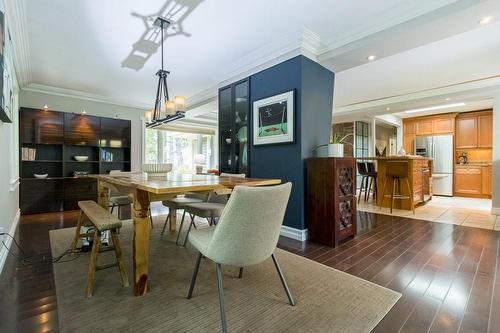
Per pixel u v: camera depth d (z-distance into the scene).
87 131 4.95
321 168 2.77
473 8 2.02
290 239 2.94
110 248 1.84
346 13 2.44
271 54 3.16
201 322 1.37
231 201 1.21
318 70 3.13
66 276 1.91
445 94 4.72
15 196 3.60
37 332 1.29
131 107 5.73
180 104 2.79
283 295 1.65
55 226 3.43
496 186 4.30
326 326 1.33
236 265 1.31
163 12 2.41
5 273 1.98
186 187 1.53
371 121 7.20
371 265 2.15
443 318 1.41
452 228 3.37
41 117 4.46
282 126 3.09
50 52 3.23
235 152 3.86
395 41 2.54
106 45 3.06
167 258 2.27
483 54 3.32
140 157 5.86
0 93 1.81
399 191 4.71
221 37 2.89
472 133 6.60
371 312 1.46
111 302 1.56
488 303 1.55
